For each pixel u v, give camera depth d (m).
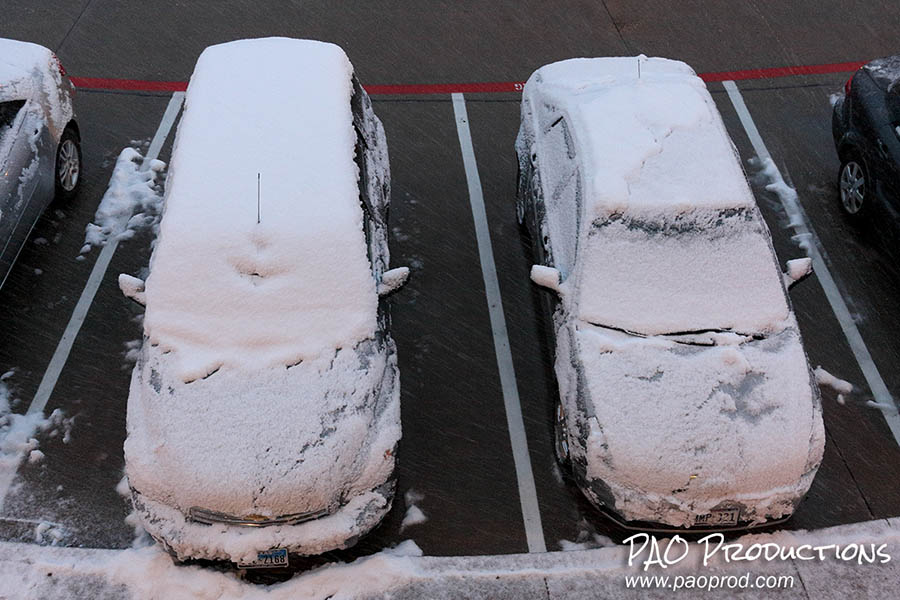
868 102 7.71
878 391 6.64
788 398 5.32
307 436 5.01
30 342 6.73
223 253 5.44
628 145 6.08
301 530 4.93
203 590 5.17
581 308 5.64
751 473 5.10
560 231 6.17
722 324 5.58
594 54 10.06
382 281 5.73
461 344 6.88
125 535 5.54
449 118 9.09
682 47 10.23
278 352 5.29
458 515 5.75
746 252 5.79
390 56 9.91
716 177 5.95
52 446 6.05
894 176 7.19
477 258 7.59
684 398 5.28
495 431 6.29
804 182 8.45
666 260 5.72
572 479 5.90
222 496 4.84
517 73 9.75
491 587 5.34
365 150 6.39
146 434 5.10
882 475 6.08
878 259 7.69
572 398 5.43
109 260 7.38
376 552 5.50
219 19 10.34
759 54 10.16
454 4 10.85
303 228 5.52
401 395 6.50
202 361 5.23
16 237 6.82
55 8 10.30
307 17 10.46
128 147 8.48
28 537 5.51
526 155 7.27
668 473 5.09
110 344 6.76
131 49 9.77
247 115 5.97
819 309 7.26
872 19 10.77
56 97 7.51
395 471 5.26
